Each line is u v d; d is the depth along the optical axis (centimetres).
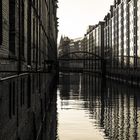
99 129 3375
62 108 4959
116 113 4447
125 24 12606
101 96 6831
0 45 1288
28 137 2153
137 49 10912
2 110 1284
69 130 3316
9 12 1664
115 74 13388
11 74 1522
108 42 16538
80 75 18650
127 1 12250
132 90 8350
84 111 4650
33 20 2888
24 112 1984
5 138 1344
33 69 2798
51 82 7688
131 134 3141
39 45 3609
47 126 3519
